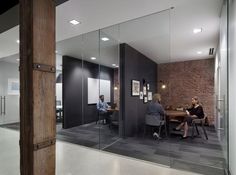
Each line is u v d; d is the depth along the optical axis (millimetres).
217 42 4250
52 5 1316
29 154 1142
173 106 5176
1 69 6328
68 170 2672
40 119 1193
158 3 2412
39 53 1188
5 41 4191
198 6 2553
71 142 4246
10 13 2162
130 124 4035
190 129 4406
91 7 2490
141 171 2611
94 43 4586
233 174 2158
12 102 6102
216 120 4609
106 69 4500
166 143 3762
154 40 3871
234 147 2092
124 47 4207
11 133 5277
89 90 4895
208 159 3055
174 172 2566
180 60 5785
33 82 1146
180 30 3574
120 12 2660
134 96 4062
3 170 2668
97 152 3539
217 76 4371
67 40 4359
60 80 5426
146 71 4012
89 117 4852
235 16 2002
